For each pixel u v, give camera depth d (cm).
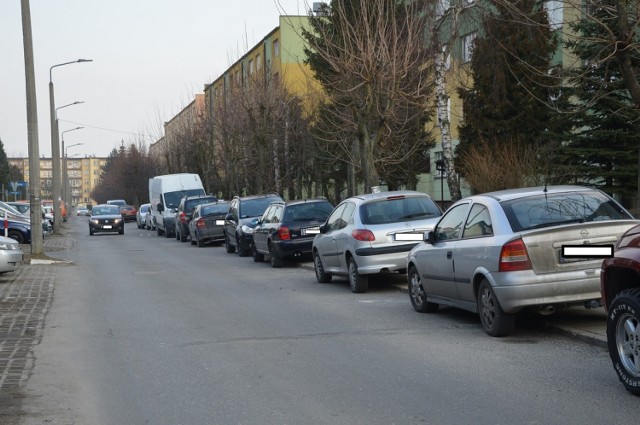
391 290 1544
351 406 680
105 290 1719
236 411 678
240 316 1250
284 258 2194
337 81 2377
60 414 685
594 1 1171
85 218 11375
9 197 10931
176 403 714
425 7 2403
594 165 2306
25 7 2459
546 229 930
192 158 6450
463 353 893
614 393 695
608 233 935
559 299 923
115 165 12612
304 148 3862
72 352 982
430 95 2475
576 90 2066
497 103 2541
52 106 4847
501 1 1456
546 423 609
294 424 632
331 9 2759
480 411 648
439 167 2872
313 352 927
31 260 2473
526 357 861
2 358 944
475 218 1045
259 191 3950
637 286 735
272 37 5628
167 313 1315
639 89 1095
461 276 1045
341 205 1650
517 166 2120
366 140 2220
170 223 4491
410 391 724
